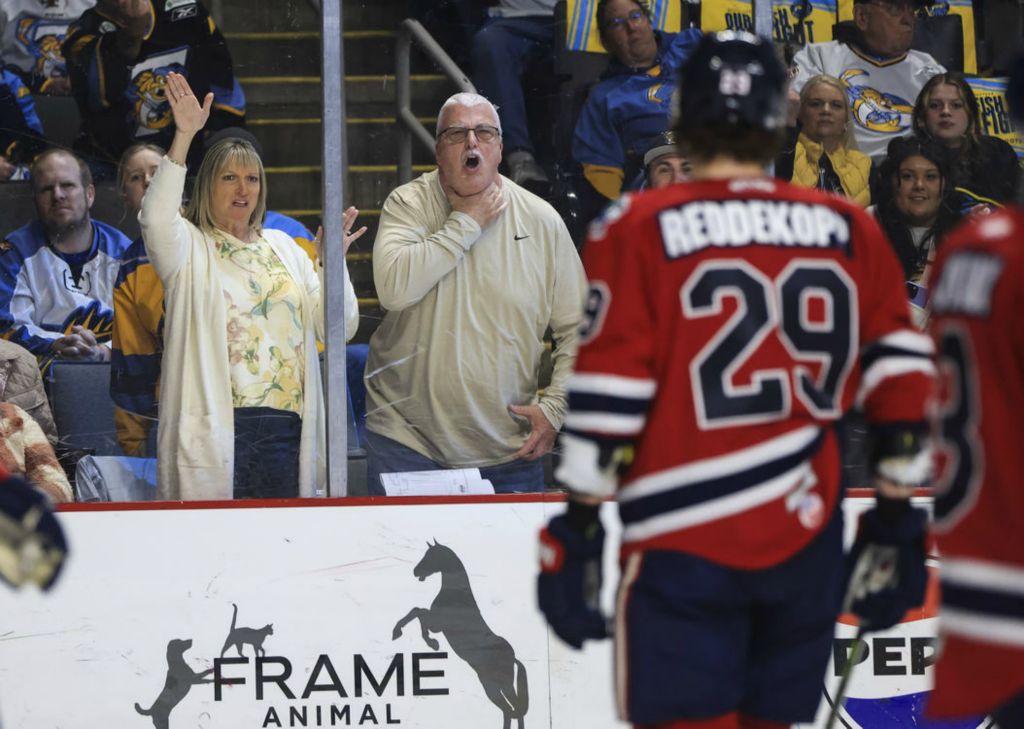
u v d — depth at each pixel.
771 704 8.16
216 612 13.74
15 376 14.35
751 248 7.77
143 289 14.52
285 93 15.52
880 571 8.23
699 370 7.69
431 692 13.98
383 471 14.69
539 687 14.04
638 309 7.67
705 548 7.69
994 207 15.60
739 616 7.91
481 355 14.80
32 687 13.49
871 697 14.28
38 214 14.77
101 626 13.59
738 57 8.11
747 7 15.81
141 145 15.26
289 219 15.24
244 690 13.75
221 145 14.65
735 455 7.70
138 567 13.68
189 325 14.40
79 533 13.63
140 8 15.38
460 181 14.79
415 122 15.29
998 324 6.60
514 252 14.93
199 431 14.31
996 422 6.65
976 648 6.73
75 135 15.17
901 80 15.67
